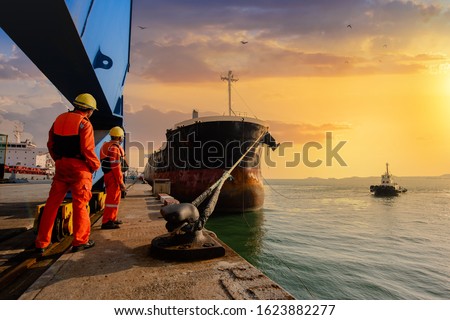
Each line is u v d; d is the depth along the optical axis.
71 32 3.47
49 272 2.44
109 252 3.10
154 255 2.95
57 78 5.07
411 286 9.39
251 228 16.06
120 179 4.48
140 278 2.30
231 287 2.11
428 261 12.60
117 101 8.81
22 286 2.35
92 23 4.10
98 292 2.03
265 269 10.17
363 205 44.12
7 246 3.61
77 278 2.31
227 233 14.87
